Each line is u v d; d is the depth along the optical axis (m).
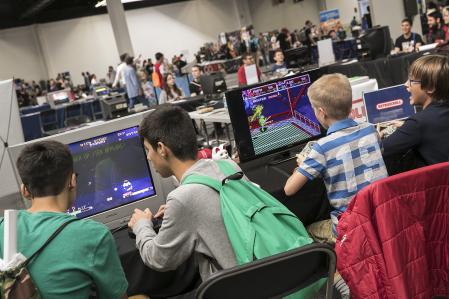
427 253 1.36
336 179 1.66
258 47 17.30
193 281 1.79
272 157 2.44
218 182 1.32
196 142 1.43
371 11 8.50
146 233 1.46
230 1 22.45
